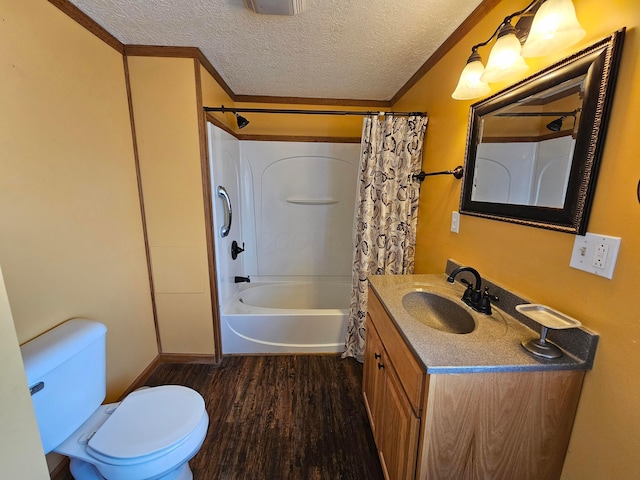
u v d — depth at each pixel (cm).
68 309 130
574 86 81
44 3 117
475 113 130
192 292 203
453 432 83
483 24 126
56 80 124
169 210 190
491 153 120
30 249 112
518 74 101
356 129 271
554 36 72
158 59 170
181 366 210
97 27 146
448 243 159
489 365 79
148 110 176
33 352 104
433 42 159
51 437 102
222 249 219
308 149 271
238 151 263
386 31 148
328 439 151
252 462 138
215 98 201
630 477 70
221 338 219
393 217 199
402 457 98
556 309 90
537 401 82
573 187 82
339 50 170
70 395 109
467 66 112
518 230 106
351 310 216
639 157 66
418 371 84
